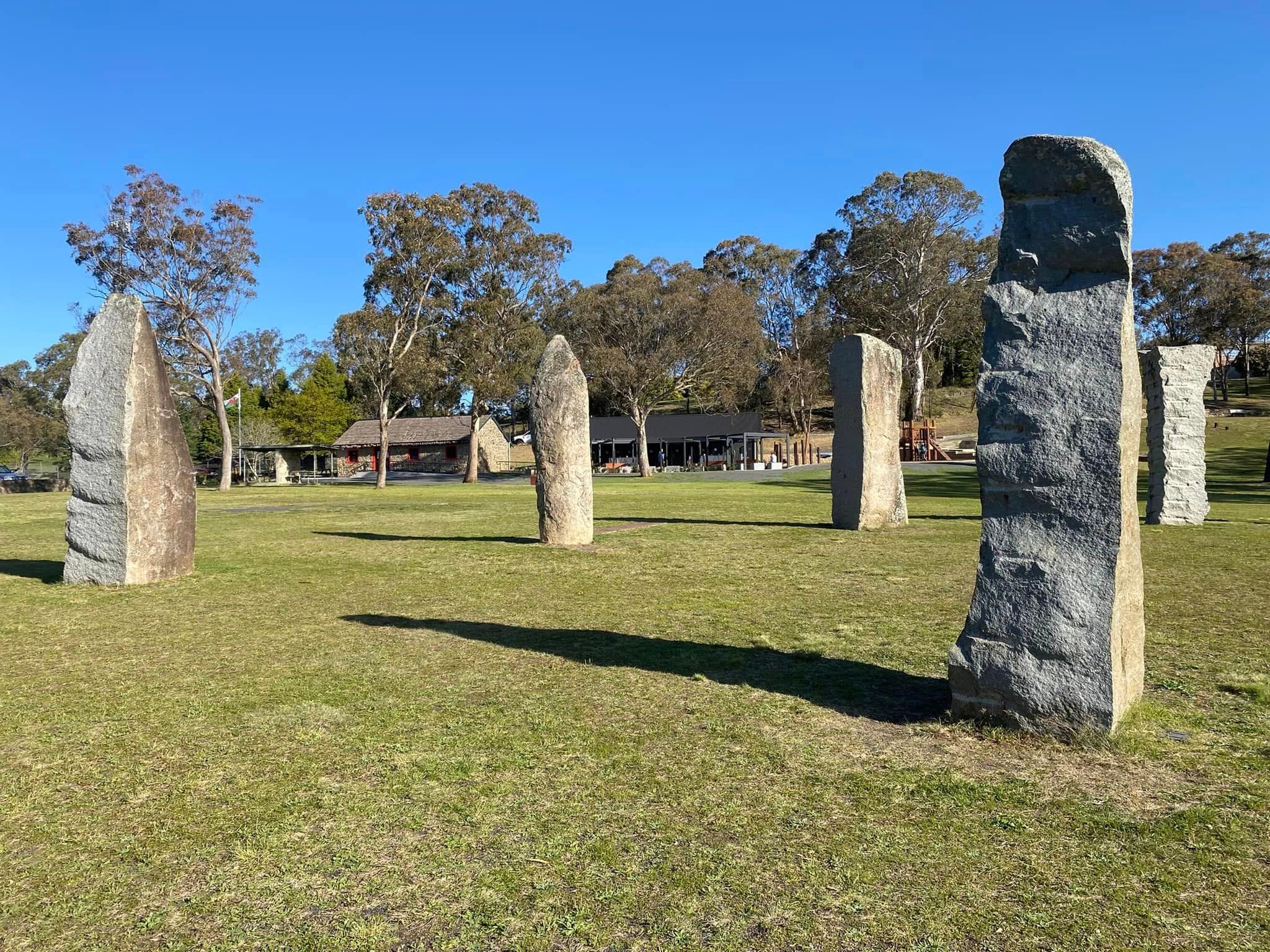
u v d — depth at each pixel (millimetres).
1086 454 4250
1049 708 4336
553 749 4461
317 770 4215
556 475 13375
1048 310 4426
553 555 12273
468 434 66188
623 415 74875
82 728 4883
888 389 15109
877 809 3680
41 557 13039
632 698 5297
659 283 50188
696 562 11336
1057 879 3098
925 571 10211
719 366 50938
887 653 6328
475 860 3311
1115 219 4238
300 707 5207
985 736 4477
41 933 2869
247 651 6676
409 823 3629
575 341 51312
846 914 2896
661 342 48656
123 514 9812
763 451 68562
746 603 8391
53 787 4059
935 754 4281
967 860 3242
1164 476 14867
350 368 47406
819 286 70562
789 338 75750
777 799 3805
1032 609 4387
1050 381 4367
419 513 21922
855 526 14883
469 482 49438
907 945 2719
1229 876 3098
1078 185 4344
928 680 5574
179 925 2910
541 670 5980
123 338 9883
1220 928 2785
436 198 42031
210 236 41250
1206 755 4172
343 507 24562
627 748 4453
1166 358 14867
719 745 4477
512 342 48469
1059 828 3475
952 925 2828
